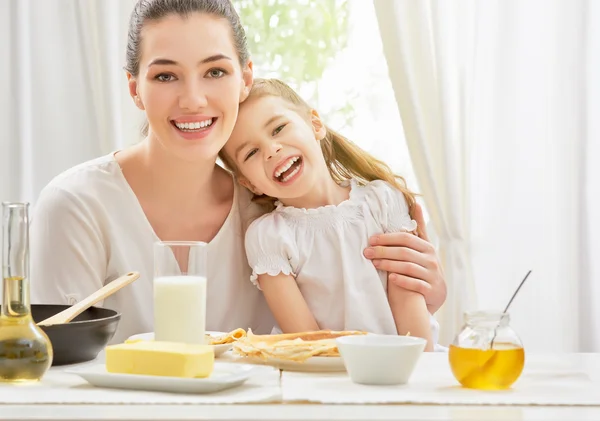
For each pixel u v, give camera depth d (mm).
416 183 3080
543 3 2967
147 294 1748
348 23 3133
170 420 873
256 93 1784
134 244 1755
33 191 2908
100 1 2801
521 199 2973
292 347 1182
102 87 2811
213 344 1296
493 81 2969
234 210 1826
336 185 1880
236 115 1664
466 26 2928
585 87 2955
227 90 1624
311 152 1785
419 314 1738
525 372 1188
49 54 2895
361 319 1724
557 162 2982
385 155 3123
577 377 1149
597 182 2967
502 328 1070
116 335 1718
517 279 2979
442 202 2893
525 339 2977
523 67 2969
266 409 936
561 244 2980
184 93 1594
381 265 1755
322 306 1754
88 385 1060
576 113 2961
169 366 1025
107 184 1757
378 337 1153
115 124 2807
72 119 2896
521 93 2967
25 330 1073
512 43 2961
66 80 2898
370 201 1828
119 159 1799
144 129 1898
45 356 1079
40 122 2896
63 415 893
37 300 1702
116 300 1736
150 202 1772
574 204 2967
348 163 1921
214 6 1630
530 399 992
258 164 1757
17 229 1071
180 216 1781
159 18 1607
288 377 1143
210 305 1772
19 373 1059
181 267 1182
